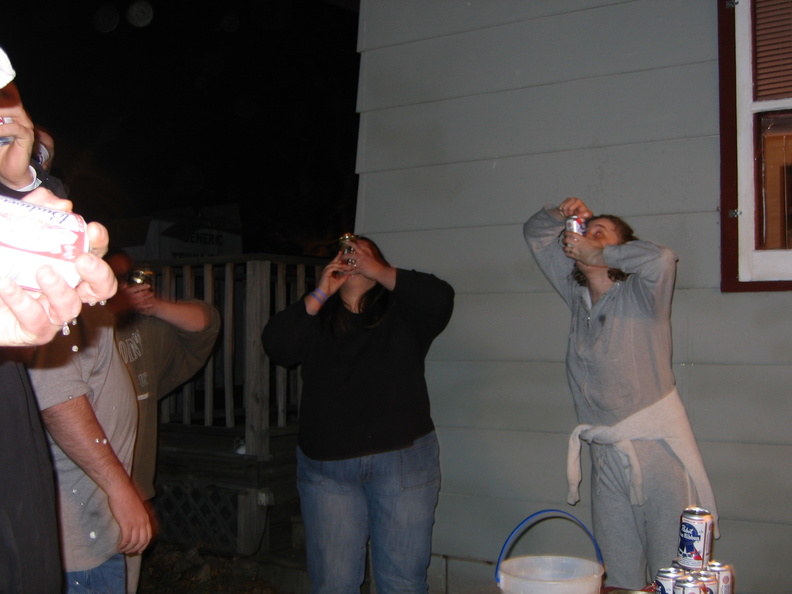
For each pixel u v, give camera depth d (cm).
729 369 282
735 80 286
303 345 288
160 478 438
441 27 342
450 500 332
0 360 131
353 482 278
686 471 250
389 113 353
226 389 460
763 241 285
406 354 286
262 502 401
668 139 296
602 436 256
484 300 329
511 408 322
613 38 307
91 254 95
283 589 385
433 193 342
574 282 285
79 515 215
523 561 184
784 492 273
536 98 322
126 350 277
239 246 834
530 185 322
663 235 295
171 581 393
